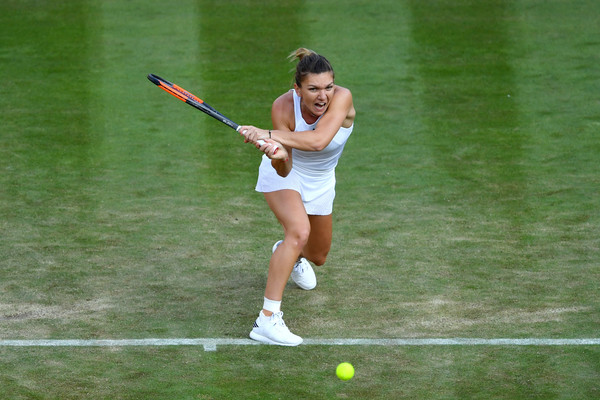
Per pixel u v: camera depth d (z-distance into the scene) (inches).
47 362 757.9
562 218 1099.3
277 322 794.2
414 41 1823.3
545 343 796.6
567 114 1477.6
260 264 979.3
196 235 1053.2
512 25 1908.2
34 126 1418.6
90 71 1662.2
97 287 913.5
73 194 1171.3
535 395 711.1
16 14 1966.0
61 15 1961.1
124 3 2050.9
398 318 850.8
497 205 1144.8
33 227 1064.8
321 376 741.9
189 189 1199.6
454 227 1077.8
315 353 782.5
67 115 1467.8
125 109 1499.8
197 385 725.3
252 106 1507.1
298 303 887.7
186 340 804.6
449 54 1756.9
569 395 710.5
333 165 852.6
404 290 913.5
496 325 832.9
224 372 748.0
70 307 866.8
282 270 795.4
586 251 1003.3
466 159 1307.8
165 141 1373.0
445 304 879.7
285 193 816.9
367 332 822.5
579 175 1240.8
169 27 1895.9
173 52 1758.1
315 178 843.4
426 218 1106.7
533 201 1155.3
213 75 1647.4
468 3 2047.2
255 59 1727.4
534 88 1593.3
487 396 709.3
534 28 1887.3
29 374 737.0
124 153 1322.6
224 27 1902.1
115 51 1760.6
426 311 864.9
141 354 776.9
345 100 797.2
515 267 965.2
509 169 1267.2
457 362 765.3
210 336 813.9
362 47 1788.9
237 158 1316.4
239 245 1028.5
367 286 924.6
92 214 1109.1
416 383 730.2
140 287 916.0
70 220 1088.2
